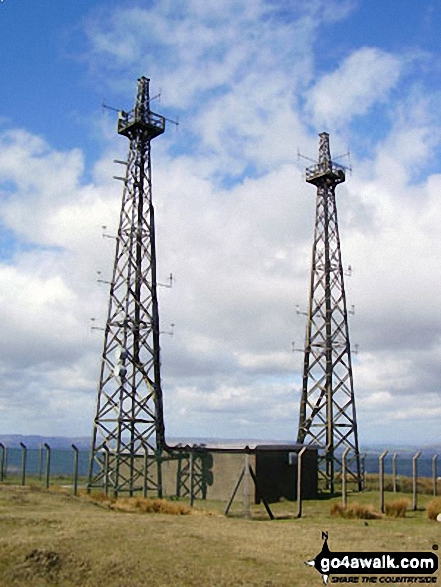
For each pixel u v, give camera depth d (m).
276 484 42.50
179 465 46.09
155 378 50.16
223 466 43.12
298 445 45.78
